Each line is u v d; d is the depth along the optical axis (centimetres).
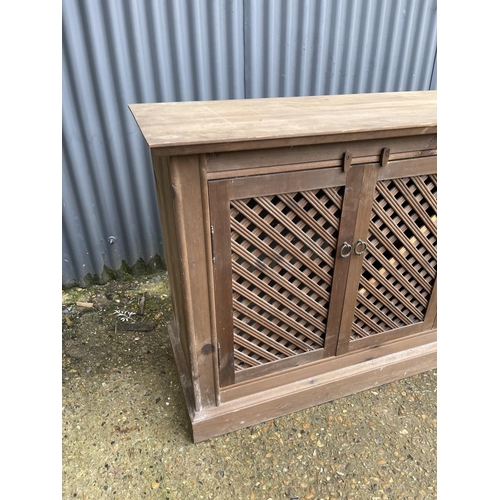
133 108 146
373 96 181
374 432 170
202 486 149
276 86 250
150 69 221
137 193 250
